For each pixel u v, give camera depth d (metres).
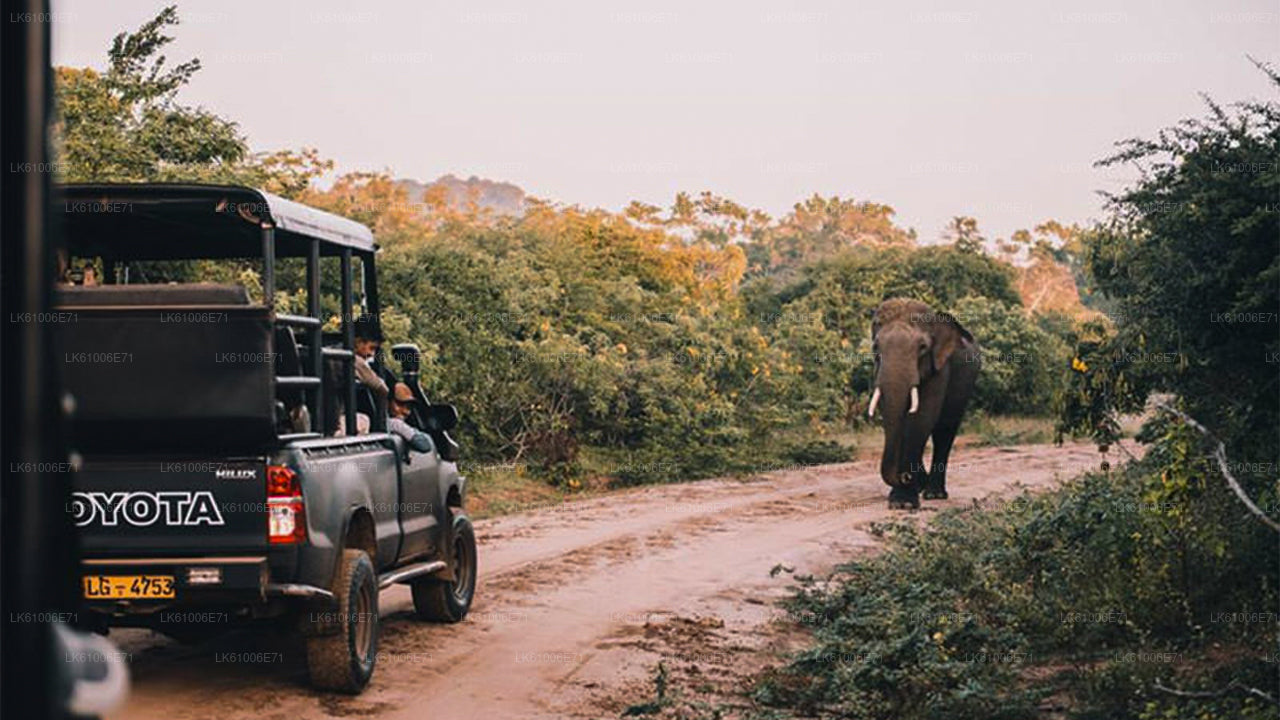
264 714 7.33
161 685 7.91
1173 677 7.83
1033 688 8.30
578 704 8.05
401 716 7.51
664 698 7.90
